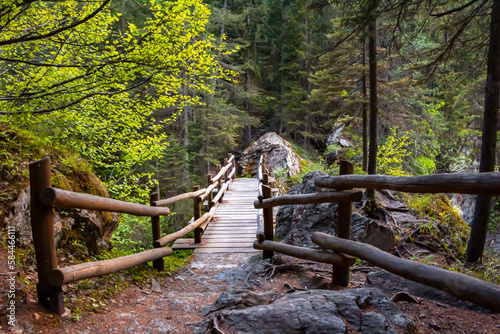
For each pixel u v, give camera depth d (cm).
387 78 1245
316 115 2195
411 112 1364
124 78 512
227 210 993
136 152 735
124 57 490
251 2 2103
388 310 245
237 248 649
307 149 2150
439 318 250
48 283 260
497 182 169
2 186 347
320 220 545
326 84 1110
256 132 2453
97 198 307
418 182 213
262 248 470
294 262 449
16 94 491
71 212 403
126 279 388
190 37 519
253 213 952
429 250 518
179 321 295
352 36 711
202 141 1705
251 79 2227
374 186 264
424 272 214
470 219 1573
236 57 2081
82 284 328
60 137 579
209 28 1698
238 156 2291
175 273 480
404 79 989
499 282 411
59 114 583
